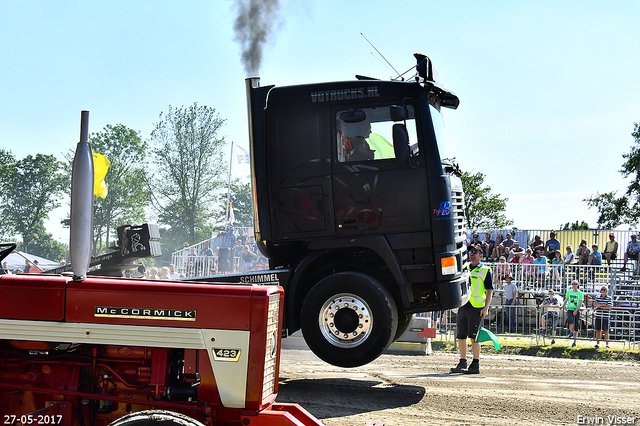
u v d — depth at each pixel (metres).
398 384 8.17
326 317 7.24
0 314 4.10
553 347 12.78
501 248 19.52
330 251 7.42
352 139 7.34
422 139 7.22
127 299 4.05
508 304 15.02
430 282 7.23
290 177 7.39
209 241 21.06
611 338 13.49
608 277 16.69
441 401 7.14
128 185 71.06
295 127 7.44
